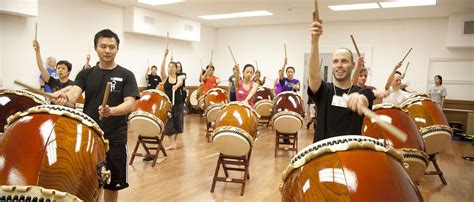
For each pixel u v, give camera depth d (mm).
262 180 3793
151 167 4129
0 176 1292
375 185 1295
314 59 1802
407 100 3412
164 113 3992
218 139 3119
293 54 10078
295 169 1516
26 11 5969
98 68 2152
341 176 1334
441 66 8133
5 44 6047
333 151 1417
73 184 1394
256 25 10641
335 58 1873
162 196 3184
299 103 4637
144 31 8445
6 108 2270
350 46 9148
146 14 8461
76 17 7250
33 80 6496
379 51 8797
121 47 8312
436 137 3137
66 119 1501
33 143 1364
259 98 5980
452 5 6938
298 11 8242
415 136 2441
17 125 1435
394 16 8258
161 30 8906
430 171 4082
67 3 7047
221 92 5492
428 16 8086
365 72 3404
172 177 3768
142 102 3920
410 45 8438
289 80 6246
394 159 1441
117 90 2125
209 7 8148
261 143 5898
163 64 5301
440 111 3268
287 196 1513
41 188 1268
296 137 4941
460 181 4016
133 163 4285
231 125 3084
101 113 1821
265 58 10547
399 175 1360
